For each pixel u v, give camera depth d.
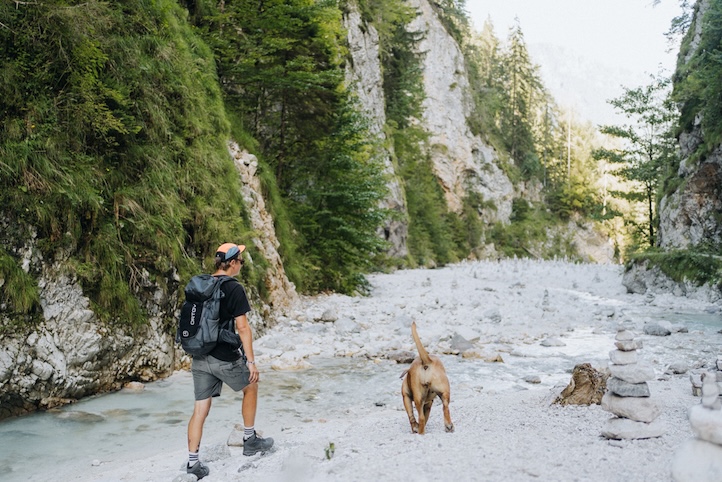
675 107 33.75
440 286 26.31
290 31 20.41
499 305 19.66
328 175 22.48
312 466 4.40
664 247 28.69
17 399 7.57
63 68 9.82
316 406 8.15
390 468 4.07
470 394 8.42
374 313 17.30
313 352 12.03
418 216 52.97
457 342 12.36
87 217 9.16
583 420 5.46
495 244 67.31
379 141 27.39
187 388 9.12
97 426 7.14
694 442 3.48
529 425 5.38
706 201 25.95
